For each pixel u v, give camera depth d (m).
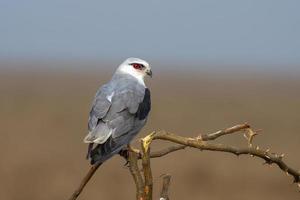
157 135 5.43
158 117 40.44
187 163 23.23
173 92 64.69
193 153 25.23
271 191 19.61
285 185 20.31
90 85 71.56
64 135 30.73
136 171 5.25
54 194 18.62
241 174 21.73
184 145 5.64
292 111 47.47
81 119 37.53
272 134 33.12
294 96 63.84
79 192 5.84
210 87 74.50
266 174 21.75
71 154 25.31
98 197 18.50
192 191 19.36
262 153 5.69
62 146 27.28
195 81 86.00
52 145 27.44
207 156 24.67
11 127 32.56
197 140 5.59
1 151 25.09
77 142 28.70
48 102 47.53
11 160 23.06
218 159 24.19
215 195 19.02
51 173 21.14
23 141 28.16
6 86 63.56
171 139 5.49
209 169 22.19
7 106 43.09
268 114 44.28
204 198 18.62
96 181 20.30
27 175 20.67
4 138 28.81
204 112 44.66
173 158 24.05
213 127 37.12
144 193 5.20
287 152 27.38
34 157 24.09
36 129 32.41
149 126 36.12
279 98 60.53
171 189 19.48
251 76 107.69
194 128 36.47
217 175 21.44
